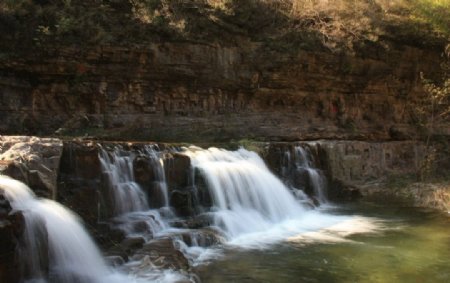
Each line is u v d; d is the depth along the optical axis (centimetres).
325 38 2300
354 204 1708
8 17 1608
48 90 1738
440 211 1588
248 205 1363
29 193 792
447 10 2458
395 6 2588
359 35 2345
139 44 1830
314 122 2356
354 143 2000
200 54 1994
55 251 785
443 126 2469
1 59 1605
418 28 2494
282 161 1683
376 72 2470
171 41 1923
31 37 1650
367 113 2539
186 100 2027
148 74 1900
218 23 2052
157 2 1927
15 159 854
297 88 2303
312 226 1349
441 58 2638
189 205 1206
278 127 2184
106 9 1812
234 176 1361
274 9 2262
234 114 2123
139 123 1861
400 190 1869
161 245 959
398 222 1413
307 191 1712
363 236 1238
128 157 1160
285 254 1051
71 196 973
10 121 1636
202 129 1988
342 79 2405
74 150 1016
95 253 869
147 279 804
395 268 967
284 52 2195
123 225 1008
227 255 1029
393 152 2192
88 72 1773
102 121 1794
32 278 710
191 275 846
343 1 2445
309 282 875
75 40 1712
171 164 1230
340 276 913
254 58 2138
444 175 2055
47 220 783
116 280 805
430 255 1062
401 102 2630
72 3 1770
